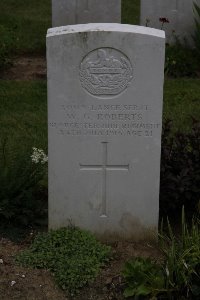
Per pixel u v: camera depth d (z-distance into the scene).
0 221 2.85
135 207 2.75
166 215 2.98
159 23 5.10
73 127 2.66
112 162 2.70
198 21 5.06
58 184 2.72
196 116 4.05
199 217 2.90
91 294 2.50
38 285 2.50
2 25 5.72
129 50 2.57
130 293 2.44
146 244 2.76
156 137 2.67
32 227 2.86
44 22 6.07
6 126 3.91
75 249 2.64
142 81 2.60
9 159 3.14
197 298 2.39
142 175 2.71
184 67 4.80
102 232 2.79
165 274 2.43
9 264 2.59
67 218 2.77
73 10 5.13
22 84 4.50
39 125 3.94
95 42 2.56
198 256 2.40
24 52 5.28
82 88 2.61
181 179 2.90
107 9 5.12
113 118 2.65
